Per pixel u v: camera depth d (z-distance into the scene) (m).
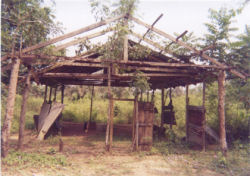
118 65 8.52
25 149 8.45
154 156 8.36
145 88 8.65
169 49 8.77
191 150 9.62
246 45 10.51
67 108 17.91
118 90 20.55
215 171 6.85
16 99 19.25
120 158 7.88
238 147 9.90
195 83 11.09
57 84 13.67
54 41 7.29
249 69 10.48
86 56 8.48
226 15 10.48
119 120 16.84
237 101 11.61
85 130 14.41
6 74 12.09
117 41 8.14
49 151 8.03
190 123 11.18
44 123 10.84
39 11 9.18
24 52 7.04
